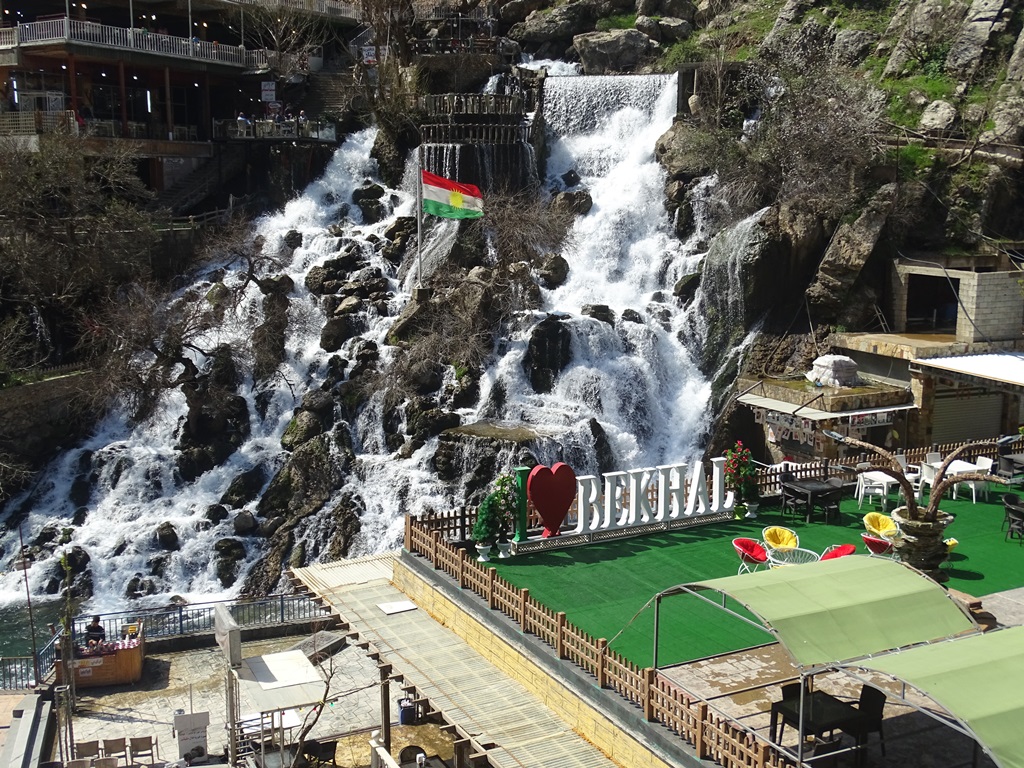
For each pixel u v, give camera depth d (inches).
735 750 583.2
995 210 1823.3
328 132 2338.8
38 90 2310.5
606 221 2057.1
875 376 1642.5
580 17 2623.0
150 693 1105.4
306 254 2101.4
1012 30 2052.2
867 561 658.8
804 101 1883.6
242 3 2564.0
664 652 733.3
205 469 1734.7
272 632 1235.2
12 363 1806.1
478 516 930.1
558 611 809.5
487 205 2023.9
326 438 1727.4
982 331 1596.9
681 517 1003.3
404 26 2511.1
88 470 1723.7
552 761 658.2
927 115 1984.5
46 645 1229.1
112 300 1881.2
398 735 951.0
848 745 610.9
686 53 2338.8
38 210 1913.1
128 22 2645.2
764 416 1549.0
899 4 2255.2
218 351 1843.0
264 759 833.5
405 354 1791.3
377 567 1018.7
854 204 1770.4
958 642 565.6
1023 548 944.3
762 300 1828.2
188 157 2372.0
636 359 1815.9
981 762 595.2
